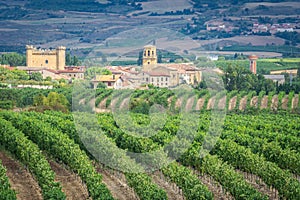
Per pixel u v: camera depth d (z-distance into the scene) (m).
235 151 93.00
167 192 80.50
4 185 73.81
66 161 93.62
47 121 129.50
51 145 102.38
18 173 92.62
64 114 148.50
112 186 84.00
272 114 193.88
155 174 89.19
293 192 74.44
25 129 120.94
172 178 80.38
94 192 72.00
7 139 108.94
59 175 91.00
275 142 107.69
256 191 73.19
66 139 100.12
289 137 114.50
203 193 71.75
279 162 94.56
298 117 181.12
